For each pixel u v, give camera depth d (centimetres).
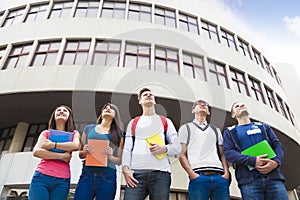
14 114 835
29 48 862
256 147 247
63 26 881
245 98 888
